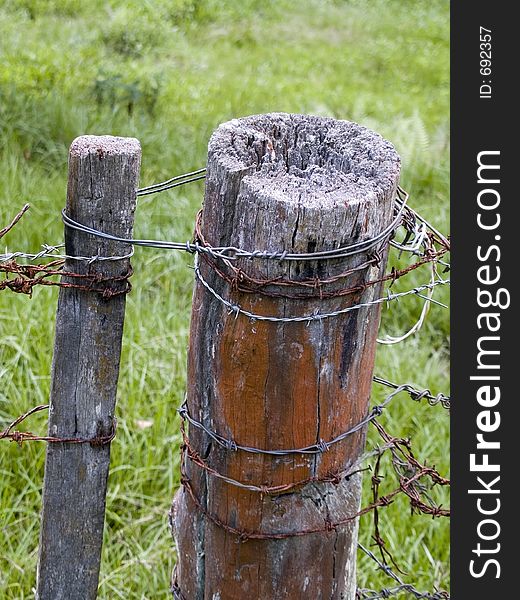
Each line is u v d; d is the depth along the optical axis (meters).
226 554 1.88
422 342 4.42
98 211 1.79
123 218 1.80
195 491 1.90
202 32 9.31
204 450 1.85
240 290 1.66
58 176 5.14
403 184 5.82
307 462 1.79
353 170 1.77
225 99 7.20
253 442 1.77
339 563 1.92
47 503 2.05
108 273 1.85
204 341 1.78
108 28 8.11
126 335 3.80
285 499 1.82
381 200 1.66
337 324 1.70
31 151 5.38
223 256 1.67
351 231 1.62
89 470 2.03
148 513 3.26
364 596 2.65
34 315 3.78
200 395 1.82
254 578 1.88
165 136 5.85
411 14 11.08
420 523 3.29
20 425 3.37
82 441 1.99
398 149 6.32
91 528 2.08
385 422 3.66
